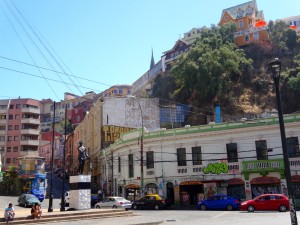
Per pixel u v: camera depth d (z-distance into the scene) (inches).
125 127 2204.7
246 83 2896.2
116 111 2212.1
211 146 1425.9
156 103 2319.1
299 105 2573.8
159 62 4010.8
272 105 2672.2
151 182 1535.4
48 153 4030.5
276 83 451.8
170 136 1507.1
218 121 2082.9
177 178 1472.7
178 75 2839.6
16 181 2151.8
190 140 1470.2
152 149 1560.0
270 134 1327.5
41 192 1742.1
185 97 2763.3
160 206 1283.2
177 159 1488.7
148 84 4042.8
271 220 731.4
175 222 781.9
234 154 1381.6
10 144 3203.7
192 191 1451.8
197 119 2407.7
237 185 1354.6
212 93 2591.0
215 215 946.1
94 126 2397.9
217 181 1376.7
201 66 2630.4
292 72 2775.6
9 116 3275.1
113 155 1873.8
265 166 1294.3
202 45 2925.7
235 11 3777.1
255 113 2527.1
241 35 3462.1
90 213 882.1
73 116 3966.5
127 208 1235.2
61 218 809.5
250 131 1360.7
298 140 1275.8
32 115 3324.3
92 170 2374.5
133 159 1654.8
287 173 409.4
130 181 1652.3
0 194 2057.1
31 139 3253.0
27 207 1352.1
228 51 2790.4
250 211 1035.3
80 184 974.4
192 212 1086.4
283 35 3346.5
